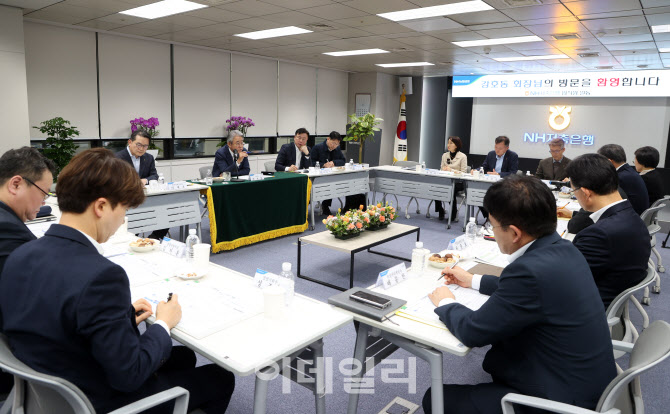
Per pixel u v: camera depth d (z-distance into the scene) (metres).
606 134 9.66
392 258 4.78
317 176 5.89
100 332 1.04
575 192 2.08
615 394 1.14
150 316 1.51
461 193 6.67
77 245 1.11
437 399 1.47
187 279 1.89
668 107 9.01
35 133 6.05
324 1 4.61
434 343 1.43
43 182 1.62
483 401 1.38
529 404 1.18
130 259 2.13
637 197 3.38
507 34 5.93
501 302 1.28
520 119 10.60
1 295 1.11
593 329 1.25
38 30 5.92
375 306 1.64
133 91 7.04
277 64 9.10
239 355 1.31
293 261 4.56
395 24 5.57
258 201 5.05
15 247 1.43
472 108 11.19
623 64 8.27
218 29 6.20
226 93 8.30
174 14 5.37
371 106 10.63
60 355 1.07
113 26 6.17
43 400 1.13
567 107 9.99
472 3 4.57
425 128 11.98
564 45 6.55
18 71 5.30
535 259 1.27
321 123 10.33
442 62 8.70
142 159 4.62
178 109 7.65
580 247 1.97
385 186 7.02
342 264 4.52
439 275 2.12
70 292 1.03
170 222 4.30
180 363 1.69
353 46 7.23
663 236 5.89
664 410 2.26
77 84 6.40
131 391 1.13
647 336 1.33
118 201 1.16
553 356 1.25
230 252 4.82
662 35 5.72
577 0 4.28
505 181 1.35
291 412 2.12
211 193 4.53
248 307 1.64
